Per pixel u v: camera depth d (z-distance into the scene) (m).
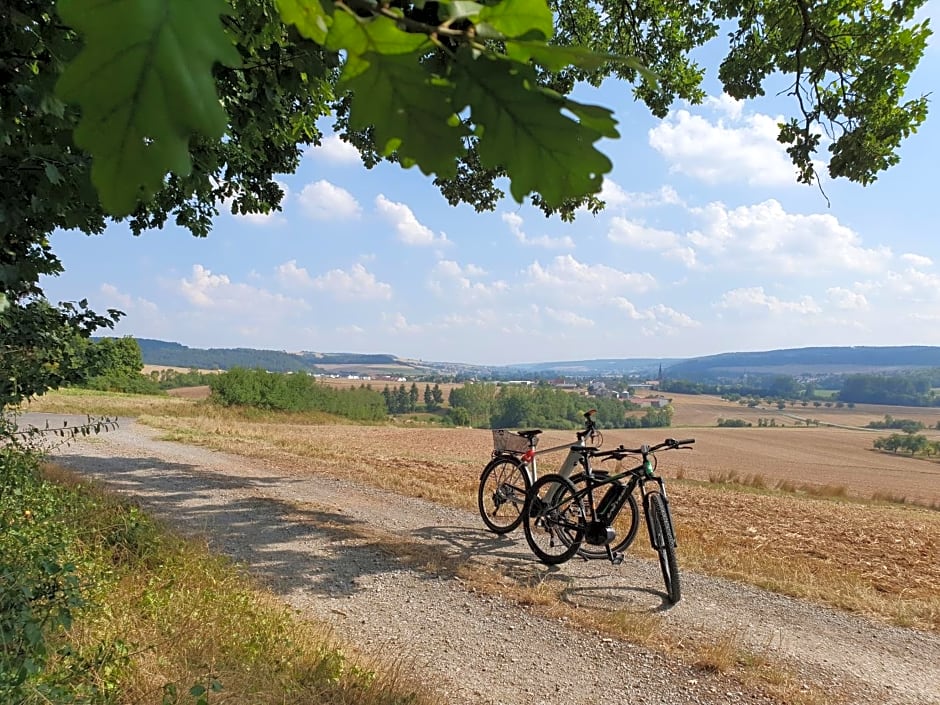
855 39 5.46
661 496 5.03
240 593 4.11
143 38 0.27
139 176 0.28
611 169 0.36
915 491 20.64
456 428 33.56
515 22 0.36
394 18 0.35
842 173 5.57
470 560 5.65
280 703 2.77
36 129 1.79
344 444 16.95
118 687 2.56
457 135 0.38
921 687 3.77
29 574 2.94
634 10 7.04
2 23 1.44
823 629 4.54
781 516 9.40
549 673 3.70
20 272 2.78
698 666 3.84
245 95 2.61
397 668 3.41
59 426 15.05
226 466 10.27
